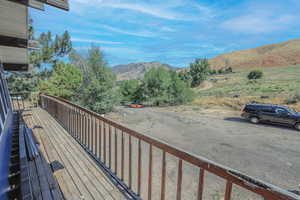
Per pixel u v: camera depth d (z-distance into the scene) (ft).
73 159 8.79
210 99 66.95
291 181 13.76
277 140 24.11
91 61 43.06
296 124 28.89
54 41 47.91
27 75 37.52
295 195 2.23
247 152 19.98
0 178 4.51
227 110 48.96
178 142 23.97
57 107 17.66
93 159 8.82
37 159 6.93
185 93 68.74
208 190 12.25
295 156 18.70
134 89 82.02
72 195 6.01
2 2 6.02
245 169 15.89
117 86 47.73
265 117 32.24
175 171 15.07
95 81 41.45
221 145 22.49
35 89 37.06
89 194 6.09
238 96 63.36
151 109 58.59
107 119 7.87
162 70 74.38
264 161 17.54
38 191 4.55
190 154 3.93
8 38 9.36
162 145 4.82
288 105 43.80
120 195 6.10
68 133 13.08
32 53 39.52
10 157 7.86
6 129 7.72
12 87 35.45
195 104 63.67
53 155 9.21
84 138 11.25
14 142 9.86
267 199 2.52
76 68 42.52
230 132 28.48
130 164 6.48
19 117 16.12
